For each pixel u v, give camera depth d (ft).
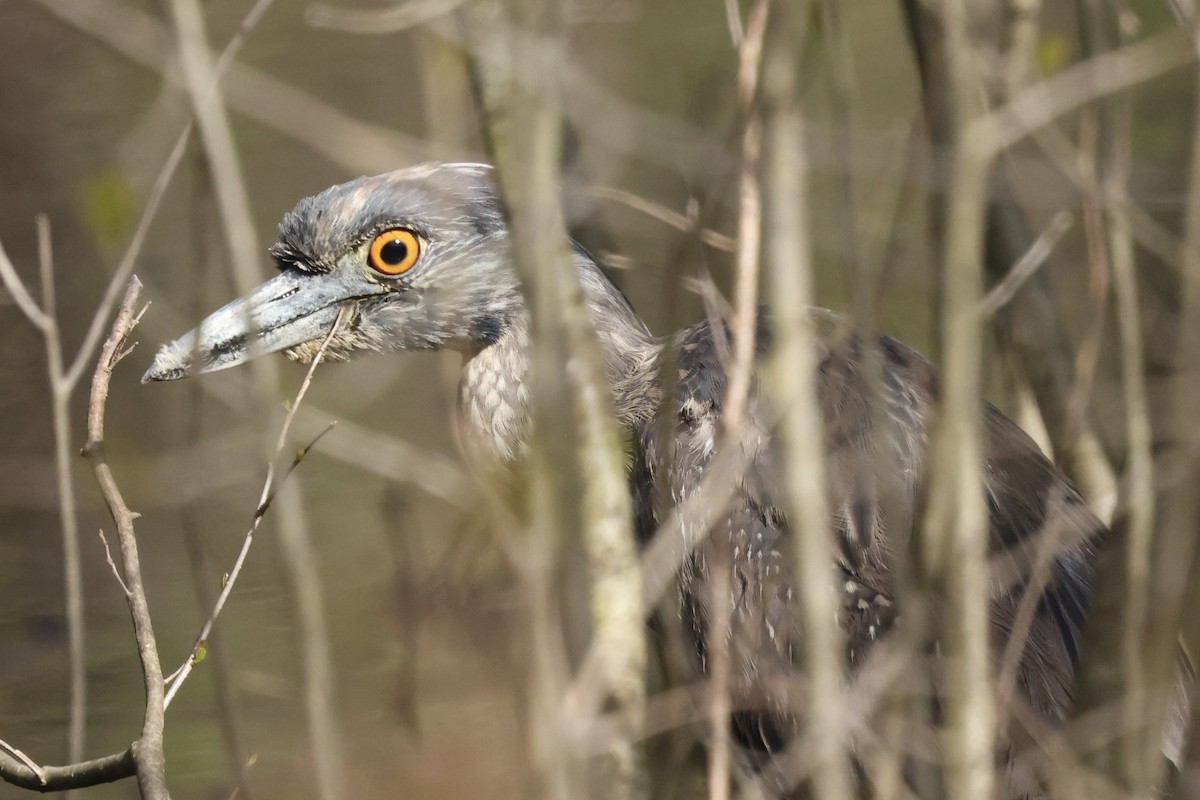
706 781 27.32
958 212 19.63
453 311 32.86
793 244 19.99
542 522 20.13
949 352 19.81
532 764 20.25
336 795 24.48
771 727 27.43
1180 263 24.57
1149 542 21.30
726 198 25.31
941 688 24.34
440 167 33.14
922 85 22.49
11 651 37.68
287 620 38.11
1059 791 22.20
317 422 38.50
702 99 24.25
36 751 33.99
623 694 21.65
